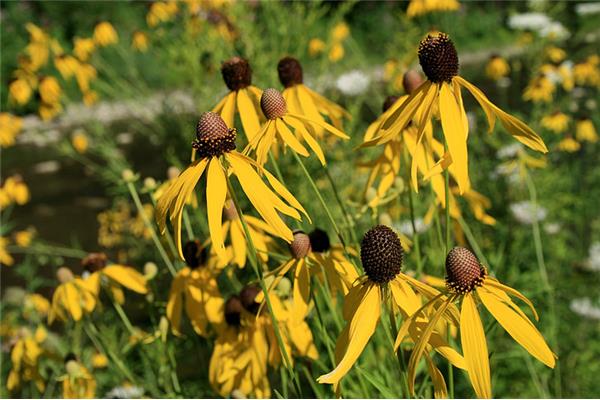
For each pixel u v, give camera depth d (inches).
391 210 136.0
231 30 235.8
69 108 489.7
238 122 184.5
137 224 237.0
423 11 220.2
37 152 458.9
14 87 267.7
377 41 560.7
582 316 173.5
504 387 156.2
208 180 77.2
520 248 186.7
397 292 72.2
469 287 68.5
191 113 256.7
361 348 69.0
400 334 67.1
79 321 130.2
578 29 327.9
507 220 194.5
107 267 125.3
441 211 120.9
